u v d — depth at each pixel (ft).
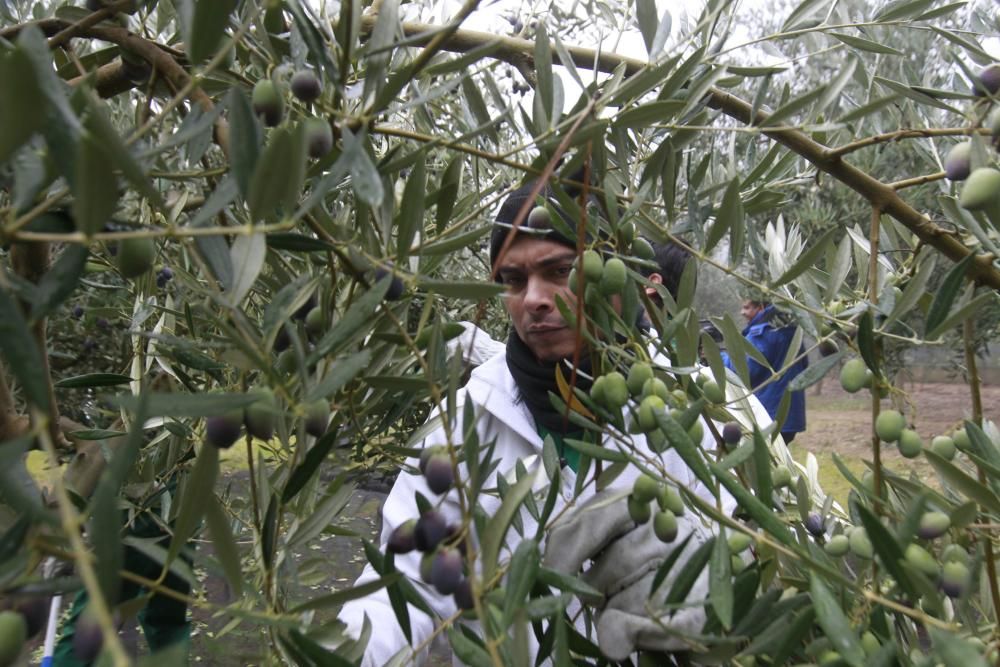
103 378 3.02
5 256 3.49
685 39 2.72
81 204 1.11
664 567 2.32
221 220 2.30
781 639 2.24
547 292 3.57
